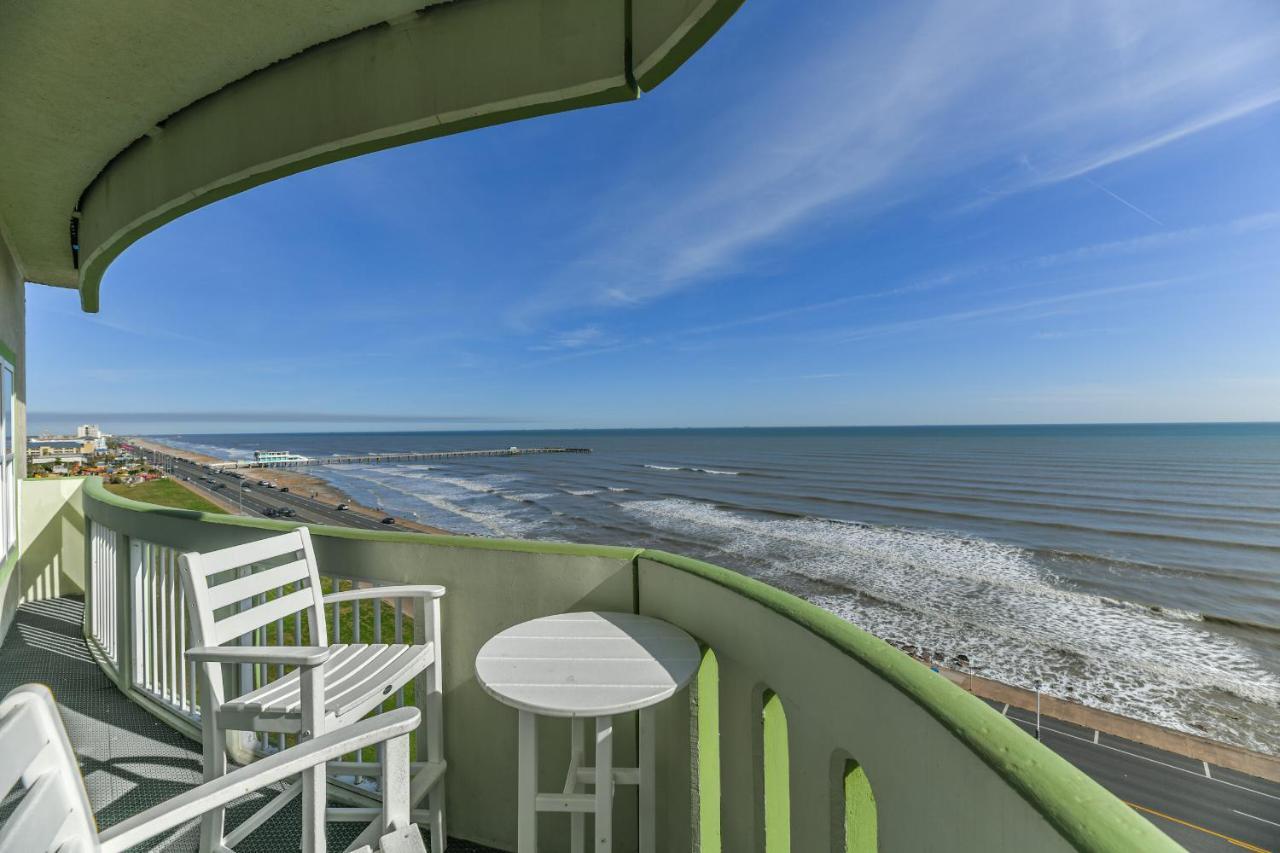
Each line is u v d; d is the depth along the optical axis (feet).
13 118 8.17
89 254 11.14
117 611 10.27
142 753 7.93
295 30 6.35
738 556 110.01
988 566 105.29
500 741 6.14
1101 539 127.65
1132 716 56.90
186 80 7.28
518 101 5.74
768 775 4.03
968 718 2.18
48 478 16.80
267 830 6.40
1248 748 51.85
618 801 5.68
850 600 85.87
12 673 10.81
